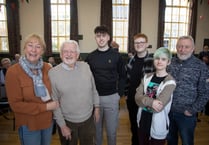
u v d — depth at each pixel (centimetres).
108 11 741
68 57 158
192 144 182
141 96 169
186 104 173
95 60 198
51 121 160
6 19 741
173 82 160
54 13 766
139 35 212
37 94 144
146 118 169
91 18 756
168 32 798
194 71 170
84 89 166
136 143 230
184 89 172
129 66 225
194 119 177
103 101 201
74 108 164
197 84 172
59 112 163
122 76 209
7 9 717
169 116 185
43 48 149
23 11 739
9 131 312
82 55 768
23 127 147
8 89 140
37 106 142
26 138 148
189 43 169
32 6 738
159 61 163
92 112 181
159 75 169
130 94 221
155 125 162
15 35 735
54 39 782
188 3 782
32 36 144
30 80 142
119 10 769
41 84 146
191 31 775
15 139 285
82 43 770
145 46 210
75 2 729
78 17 754
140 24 752
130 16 748
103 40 193
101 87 199
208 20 782
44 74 155
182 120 178
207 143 277
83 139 177
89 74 174
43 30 755
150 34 772
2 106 359
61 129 164
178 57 178
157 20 764
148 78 174
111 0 738
